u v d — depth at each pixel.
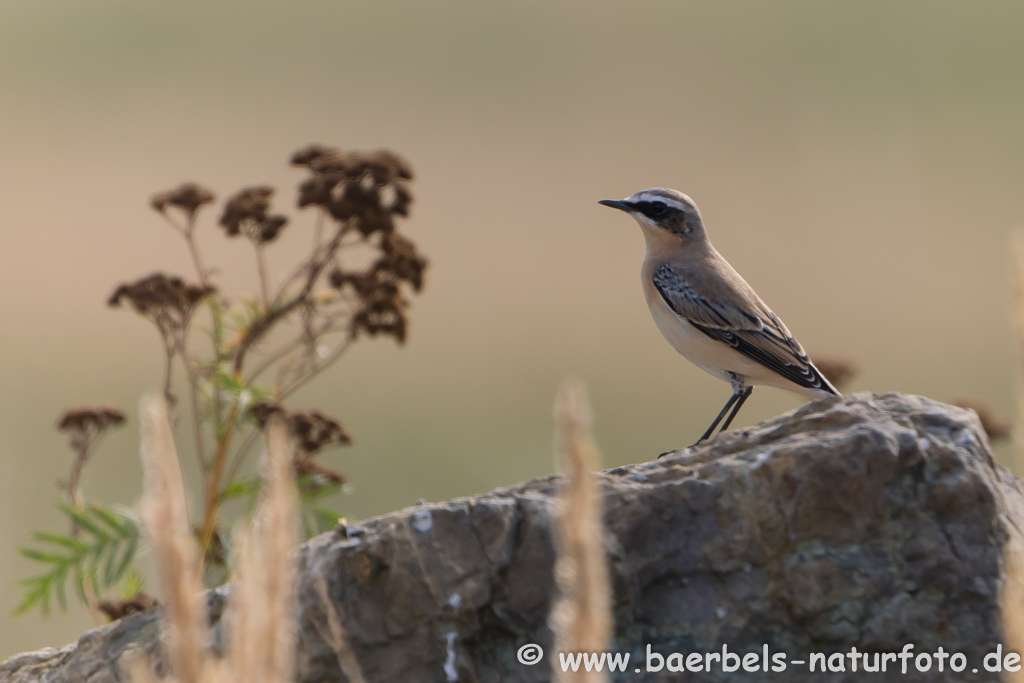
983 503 8.20
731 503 8.32
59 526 17.77
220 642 7.85
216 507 11.73
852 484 8.16
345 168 12.58
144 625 9.16
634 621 8.12
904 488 8.21
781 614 8.10
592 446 3.83
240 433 12.33
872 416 8.75
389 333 12.96
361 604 8.00
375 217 12.57
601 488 8.40
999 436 14.90
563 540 3.83
